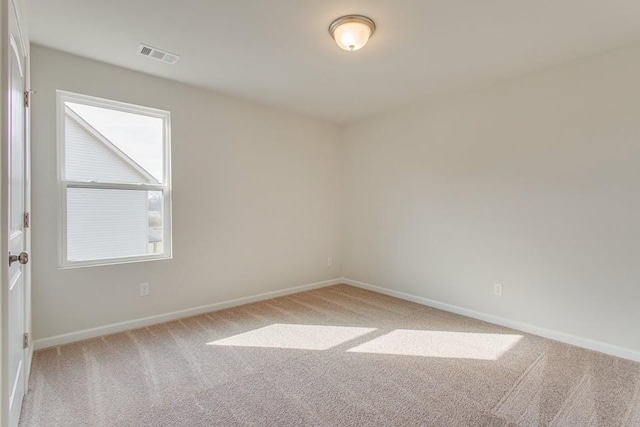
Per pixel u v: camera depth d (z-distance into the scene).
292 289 4.30
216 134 3.53
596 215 2.60
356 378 2.17
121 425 1.70
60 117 2.66
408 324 3.17
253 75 3.06
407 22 2.19
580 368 2.30
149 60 2.77
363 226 4.58
